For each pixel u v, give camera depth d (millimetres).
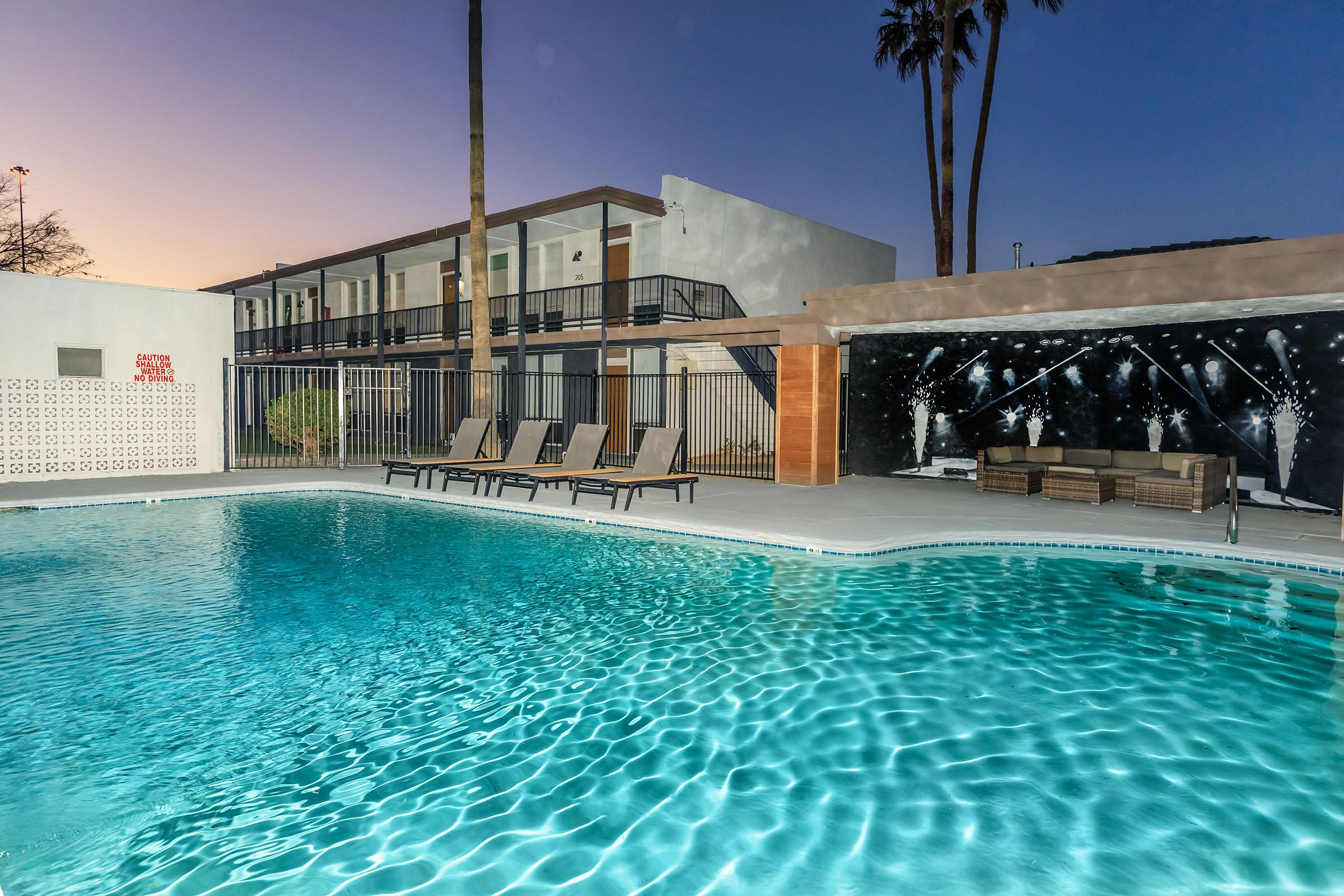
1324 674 4059
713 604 5430
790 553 7102
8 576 6105
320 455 15688
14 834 2496
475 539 7816
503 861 2348
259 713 3512
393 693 3768
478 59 13758
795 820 2611
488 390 14195
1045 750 3162
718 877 2266
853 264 23297
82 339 11359
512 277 20734
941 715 3516
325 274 24438
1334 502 8945
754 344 13023
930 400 13359
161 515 9164
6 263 29125
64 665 4113
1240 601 5492
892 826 2566
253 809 2668
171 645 4465
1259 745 3207
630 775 2943
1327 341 9055
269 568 6449
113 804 2695
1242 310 9016
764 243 19812
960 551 7223
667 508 9219
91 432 11500
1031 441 12453
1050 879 2262
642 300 17562
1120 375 11531
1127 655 4336
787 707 3619
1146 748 3186
